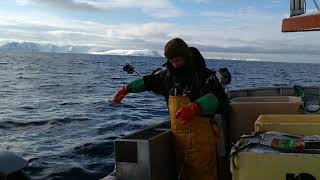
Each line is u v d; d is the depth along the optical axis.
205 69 3.52
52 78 53.31
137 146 3.34
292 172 2.67
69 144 11.88
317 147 2.85
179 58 3.44
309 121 3.78
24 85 41.00
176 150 3.63
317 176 2.63
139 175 3.35
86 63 130.88
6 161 3.62
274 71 97.44
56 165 9.33
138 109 21.62
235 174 2.82
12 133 14.21
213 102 3.29
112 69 86.88
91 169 8.99
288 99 5.49
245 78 55.16
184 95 3.50
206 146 3.50
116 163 3.44
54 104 24.61
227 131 4.77
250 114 4.82
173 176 3.78
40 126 15.81
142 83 3.99
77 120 17.34
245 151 2.80
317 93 6.61
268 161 2.71
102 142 11.93
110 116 18.75
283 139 2.98
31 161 9.76
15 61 137.50
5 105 24.09
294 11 3.91
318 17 3.48
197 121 3.48
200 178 3.52
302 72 97.31
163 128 3.97
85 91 34.84
